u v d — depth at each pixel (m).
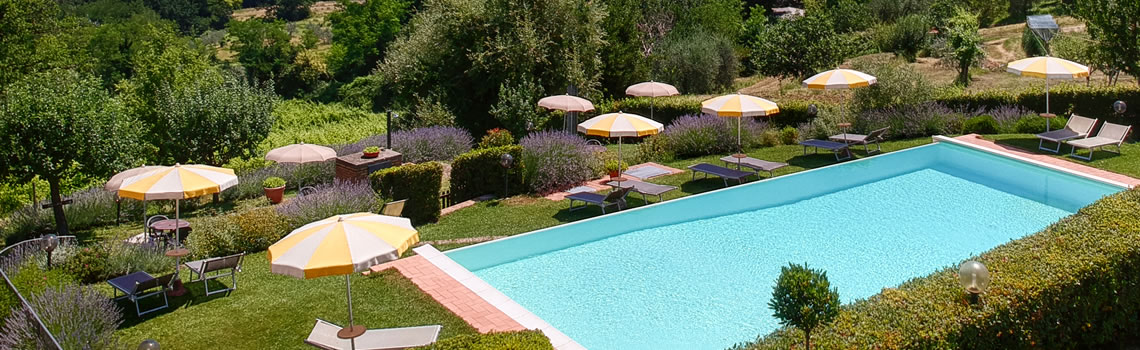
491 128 30.75
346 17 74.81
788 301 7.59
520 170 17.45
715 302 11.31
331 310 10.70
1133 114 21.00
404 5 78.31
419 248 13.54
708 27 41.00
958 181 17.62
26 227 16.41
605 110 27.20
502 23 29.58
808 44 31.30
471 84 31.00
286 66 70.00
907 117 21.72
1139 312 10.11
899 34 38.44
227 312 10.66
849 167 19.12
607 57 32.12
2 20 29.84
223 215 14.61
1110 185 16.22
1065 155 18.64
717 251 13.59
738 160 18.25
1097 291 9.52
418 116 30.33
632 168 19.12
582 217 15.61
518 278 12.45
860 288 11.68
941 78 32.59
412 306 10.86
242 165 23.95
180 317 10.51
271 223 14.05
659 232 14.70
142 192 11.66
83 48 36.88
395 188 15.19
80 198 17.00
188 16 90.75
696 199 16.73
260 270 12.54
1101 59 23.05
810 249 13.53
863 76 20.12
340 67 72.75
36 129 14.85
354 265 8.01
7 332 9.22
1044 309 8.95
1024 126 21.09
